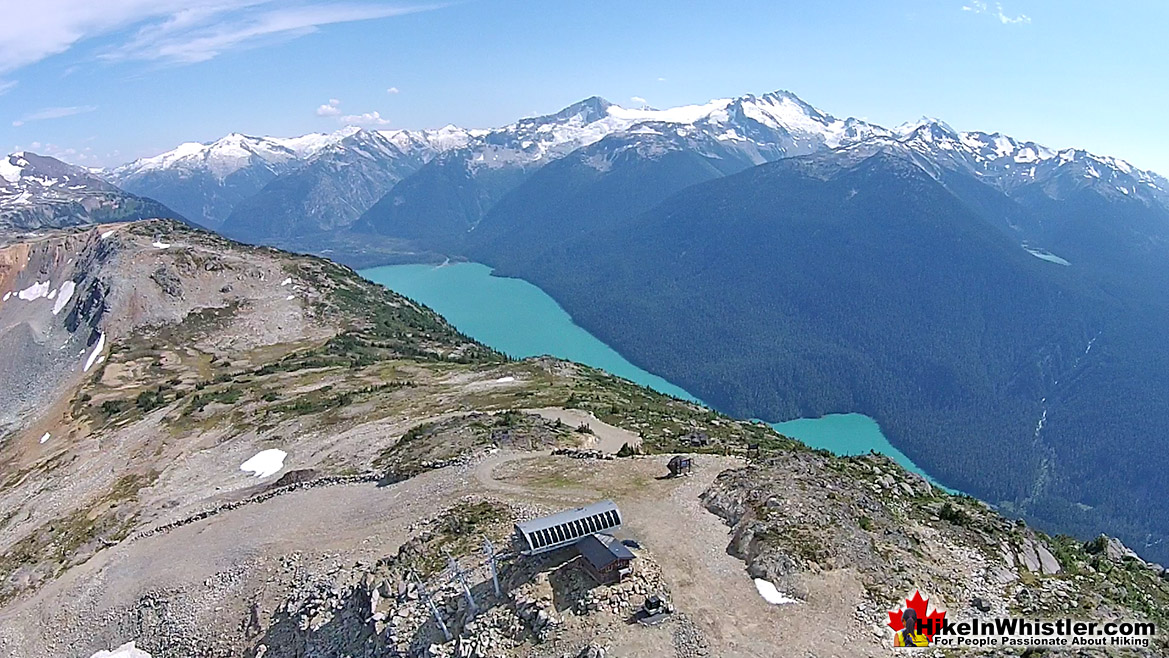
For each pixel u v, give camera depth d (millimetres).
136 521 93812
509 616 45969
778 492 59000
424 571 53938
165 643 62125
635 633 43188
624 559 47219
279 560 66250
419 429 100625
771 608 45656
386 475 81312
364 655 48562
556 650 42656
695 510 59094
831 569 49188
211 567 69062
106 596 70562
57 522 106375
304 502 78750
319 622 54750
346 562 61312
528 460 76188
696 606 45625
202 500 96000
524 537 50875
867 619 44656
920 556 53000
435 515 65438
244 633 59375
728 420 125938
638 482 66562
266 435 121812
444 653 44688
